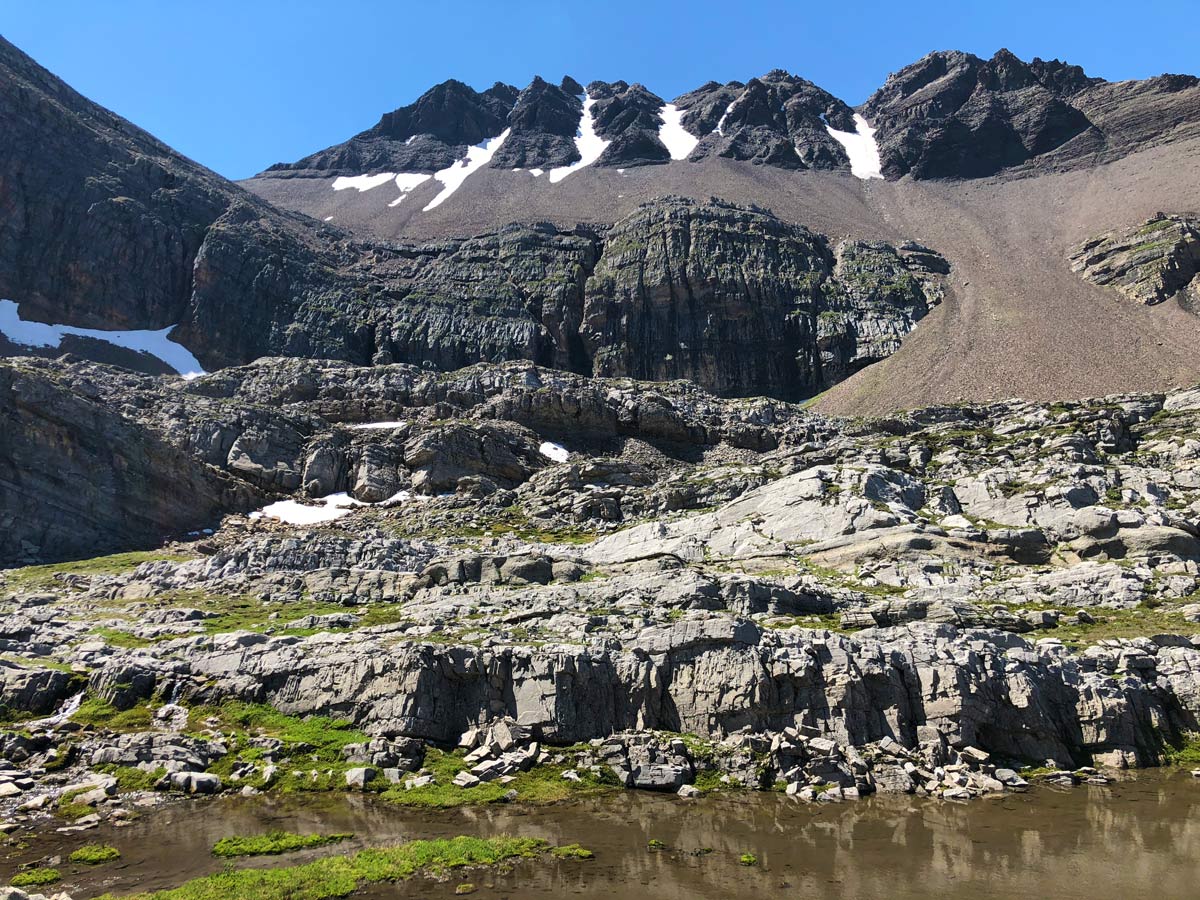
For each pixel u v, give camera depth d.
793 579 56.16
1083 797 35.47
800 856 28.19
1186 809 33.72
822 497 72.44
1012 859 28.02
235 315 166.88
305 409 119.50
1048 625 51.28
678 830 30.70
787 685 39.41
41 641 48.72
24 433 81.06
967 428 94.88
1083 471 72.12
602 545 77.38
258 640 46.59
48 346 144.12
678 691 40.22
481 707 39.66
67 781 34.47
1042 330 176.62
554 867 27.03
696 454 116.75
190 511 89.81
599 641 42.78
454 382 129.38
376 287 194.75
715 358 193.38
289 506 97.00
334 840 29.25
